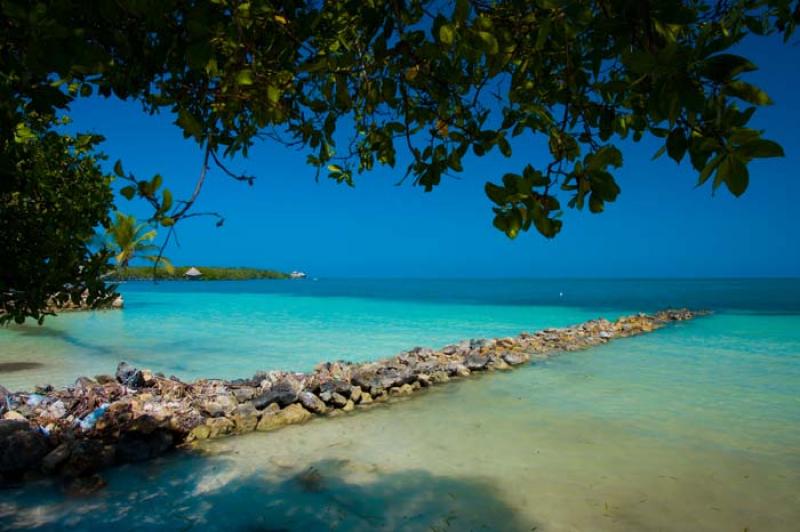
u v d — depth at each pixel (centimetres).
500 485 577
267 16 210
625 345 1622
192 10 196
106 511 509
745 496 554
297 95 293
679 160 155
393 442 712
